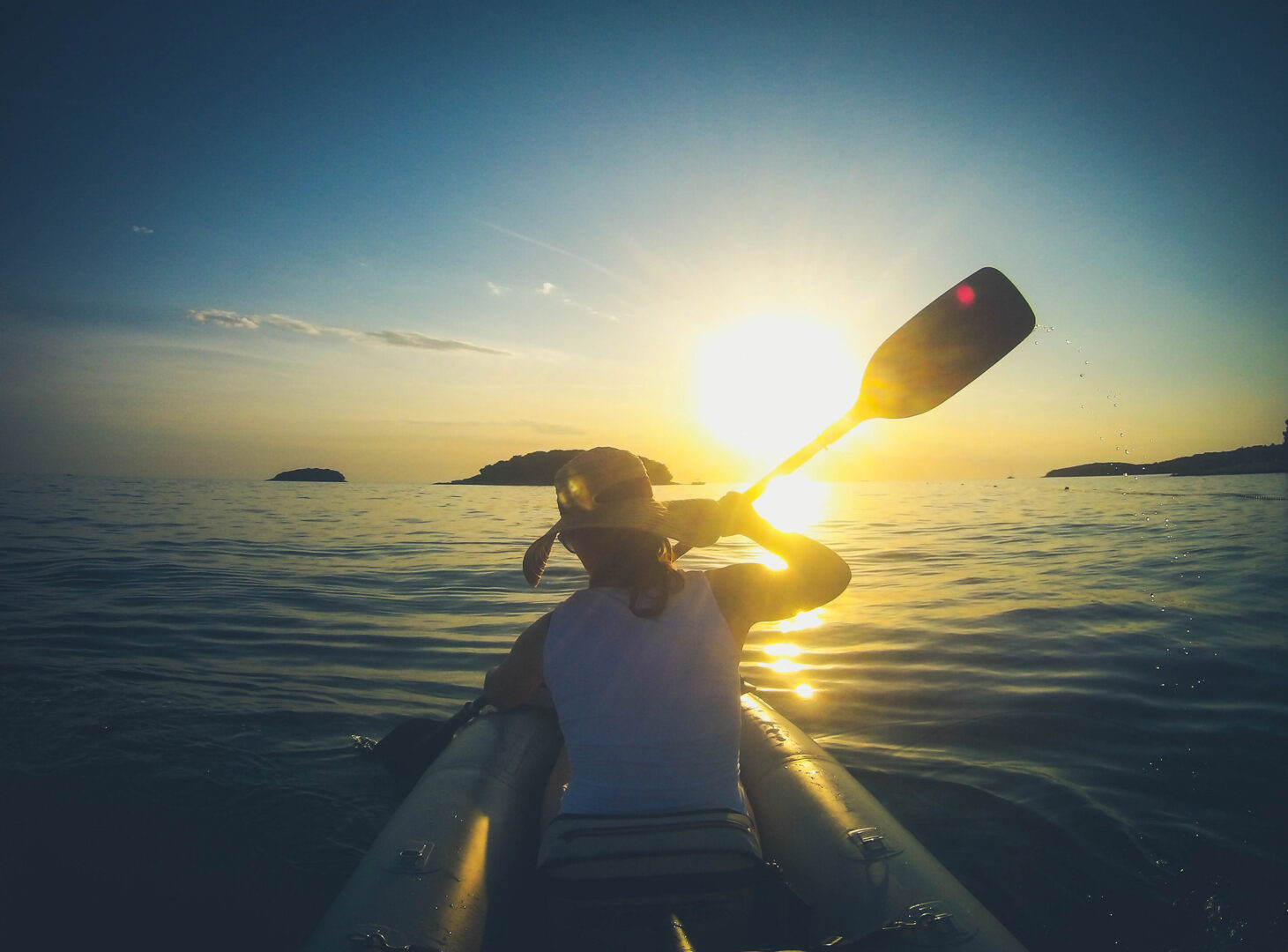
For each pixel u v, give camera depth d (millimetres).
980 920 1614
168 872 2701
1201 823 2914
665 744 1576
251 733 3914
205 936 2385
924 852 1913
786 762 2451
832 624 6332
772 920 1604
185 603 7332
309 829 2986
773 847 2117
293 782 3371
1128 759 3502
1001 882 2574
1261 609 6395
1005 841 2826
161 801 3174
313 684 4824
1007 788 3236
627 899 1537
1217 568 8742
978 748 3678
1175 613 6352
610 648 1592
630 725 1575
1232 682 4496
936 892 1710
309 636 6082
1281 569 8500
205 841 2896
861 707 4309
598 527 1620
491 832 2084
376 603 7547
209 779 3371
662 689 1577
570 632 1624
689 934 1551
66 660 5195
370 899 1712
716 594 1678
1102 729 3859
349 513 22828
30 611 6836
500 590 8375
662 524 1616
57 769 3436
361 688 4777
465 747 2615
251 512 21719
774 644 5707
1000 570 9234
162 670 5035
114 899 2547
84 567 9555
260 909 2520
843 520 19359
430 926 1647
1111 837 2828
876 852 1888
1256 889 2506
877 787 3279
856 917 1693
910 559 10664
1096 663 4969
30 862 2729
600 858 1521
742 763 2604
